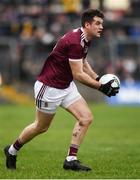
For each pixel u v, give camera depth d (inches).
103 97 3090.6
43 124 973.2
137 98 3120.1
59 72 951.0
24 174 945.5
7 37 3253.0
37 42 3112.7
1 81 3038.9
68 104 964.0
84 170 968.9
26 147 1365.7
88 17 943.0
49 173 956.0
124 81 3125.0
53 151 1307.8
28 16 3412.9
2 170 986.7
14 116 2330.2
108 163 1102.4
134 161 1138.7
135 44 3166.8
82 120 956.6
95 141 1545.3
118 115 2396.7
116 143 1498.5
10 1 3513.8
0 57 3051.2
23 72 3065.9
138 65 3161.9
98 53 3142.2
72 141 967.0
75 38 941.8
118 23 3400.6
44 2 3535.9
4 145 1412.4
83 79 943.0
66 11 3440.0
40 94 959.0
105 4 3715.6
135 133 1755.7
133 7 3629.4
